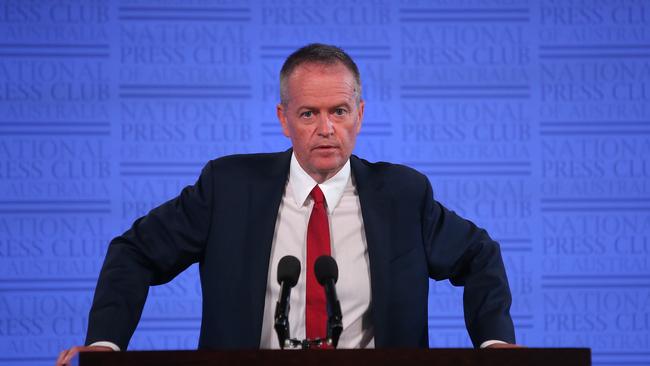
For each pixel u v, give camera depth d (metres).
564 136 14.02
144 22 13.91
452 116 13.97
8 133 13.67
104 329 7.52
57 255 13.66
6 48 13.74
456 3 14.09
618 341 13.88
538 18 14.09
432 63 14.02
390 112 13.93
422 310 7.90
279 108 8.30
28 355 13.53
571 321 13.87
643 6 14.12
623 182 14.01
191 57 13.92
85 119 13.77
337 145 7.69
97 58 13.84
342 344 7.73
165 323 13.72
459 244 8.33
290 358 5.86
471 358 5.91
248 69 13.94
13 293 13.57
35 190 13.67
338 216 8.15
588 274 13.92
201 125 13.85
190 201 8.16
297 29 14.01
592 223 13.95
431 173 13.91
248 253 7.89
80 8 13.85
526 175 13.96
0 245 13.58
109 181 13.73
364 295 7.88
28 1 13.80
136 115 13.81
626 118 14.04
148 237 8.06
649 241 13.95
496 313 7.86
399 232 8.07
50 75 13.77
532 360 5.93
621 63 14.09
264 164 8.38
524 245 13.92
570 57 14.08
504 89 14.03
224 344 7.66
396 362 5.89
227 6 13.99
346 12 14.04
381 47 14.00
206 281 7.93
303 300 7.82
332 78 7.66
